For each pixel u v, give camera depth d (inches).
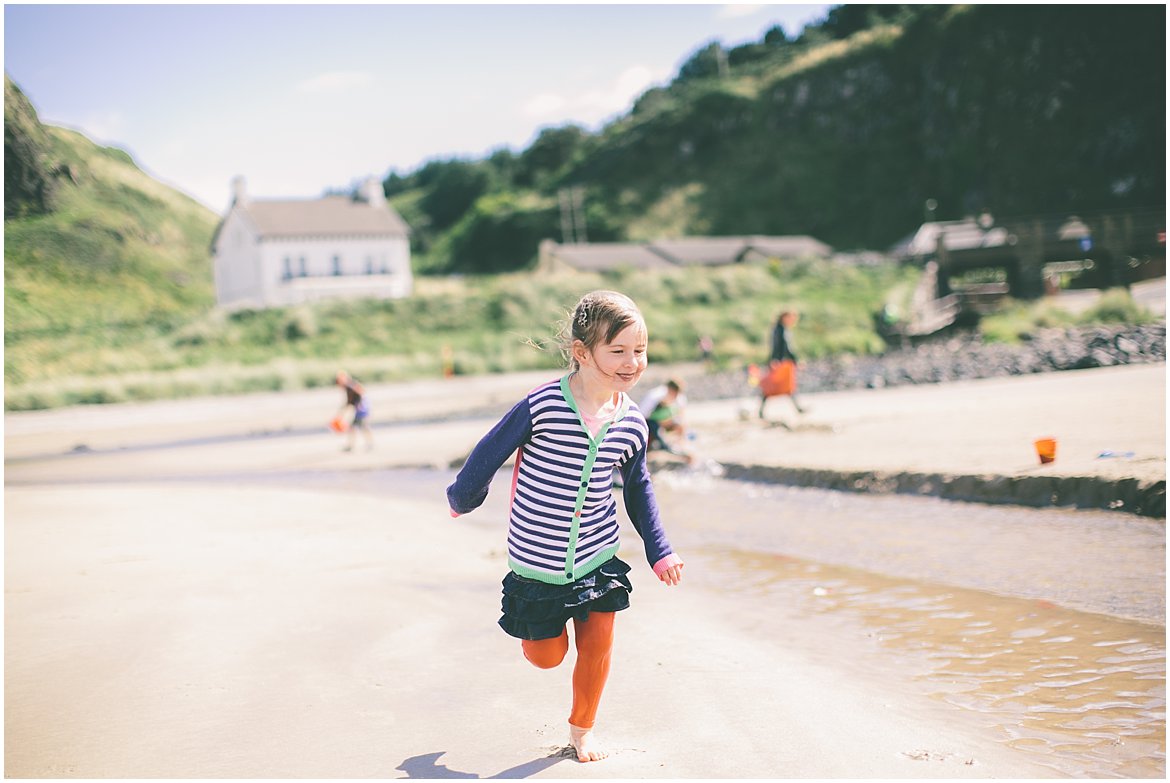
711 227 3324.3
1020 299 1397.6
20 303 414.0
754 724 130.3
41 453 687.7
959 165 3034.0
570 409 111.0
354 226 2081.7
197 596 207.0
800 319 1382.9
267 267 2001.7
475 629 179.6
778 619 188.7
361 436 670.5
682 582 224.5
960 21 3125.0
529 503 113.1
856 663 158.9
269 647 168.2
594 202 3550.7
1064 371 706.2
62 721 133.4
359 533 299.0
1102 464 279.3
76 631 178.4
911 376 748.6
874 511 291.6
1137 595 189.2
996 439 358.0
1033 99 2901.1
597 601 114.8
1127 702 138.6
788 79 3580.2
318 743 124.3
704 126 3629.4
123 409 1015.0
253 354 1362.0
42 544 278.2
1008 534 246.8
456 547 272.5
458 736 126.3
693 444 435.5
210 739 126.4
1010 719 132.8
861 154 3346.5
